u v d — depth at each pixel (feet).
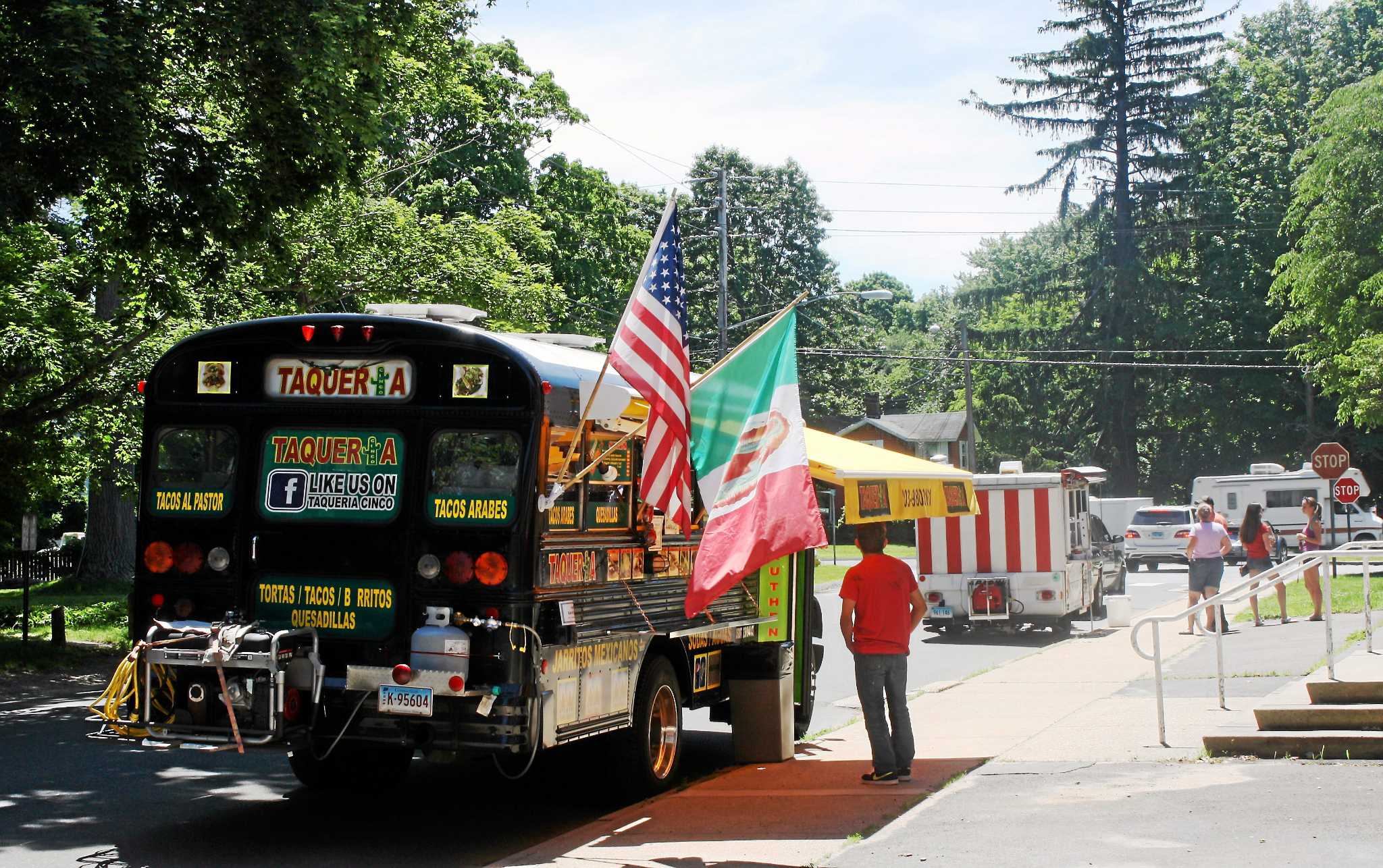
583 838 25.91
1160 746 32.68
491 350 26.50
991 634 77.00
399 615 26.48
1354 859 21.54
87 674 59.36
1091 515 84.94
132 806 31.27
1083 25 203.00
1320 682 32.91
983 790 28.58
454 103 110.11
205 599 27.91
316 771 32.12
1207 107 200.23
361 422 27.14
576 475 26.76
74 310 57.26
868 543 30.96
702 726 44.80
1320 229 133.28
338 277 69.77
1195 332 195.83
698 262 215.72
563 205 131.95
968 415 160.04
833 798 29.04
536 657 25.81
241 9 46.34
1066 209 202.39
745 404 30.01
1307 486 136.26
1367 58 202.90
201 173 48.78
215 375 28.32
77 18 41.14
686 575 32.76
